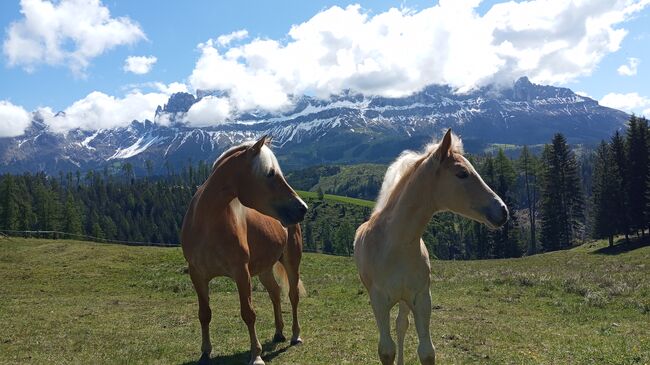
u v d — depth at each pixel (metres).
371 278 6.05
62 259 31.25
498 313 13.19
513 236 62.47
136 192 121.12
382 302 5.85
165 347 9.12
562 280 18.27
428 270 5.91
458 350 8.91
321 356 8.40
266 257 8.87
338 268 28.03
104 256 31.53
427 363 5.57
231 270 7.60
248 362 8.11
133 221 102.12
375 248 5.96
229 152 7.85
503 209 5.17
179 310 14.20
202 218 7.59
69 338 10.09
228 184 7.54
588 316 12.52
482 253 66.31
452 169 5.44
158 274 24.22
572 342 9.50
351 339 9.76
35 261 30.91
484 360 8.20
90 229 91.19
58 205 85.56
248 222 8.38
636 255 40.94
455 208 5.51
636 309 13.19
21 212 76.69
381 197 6.36
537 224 93.75
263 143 7.47
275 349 9.03
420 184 5.65
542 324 11.58
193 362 8.16
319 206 119.00
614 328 11.02
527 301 15.02
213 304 15.45
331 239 92.62
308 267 28.55
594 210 64.38
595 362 7.93
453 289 17.97
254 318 7.66
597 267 31.69
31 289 20.75
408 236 5.68
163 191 124.19
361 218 108.00
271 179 7.41
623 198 51.94
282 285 9.80
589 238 70.50
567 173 64.19
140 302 16.42
